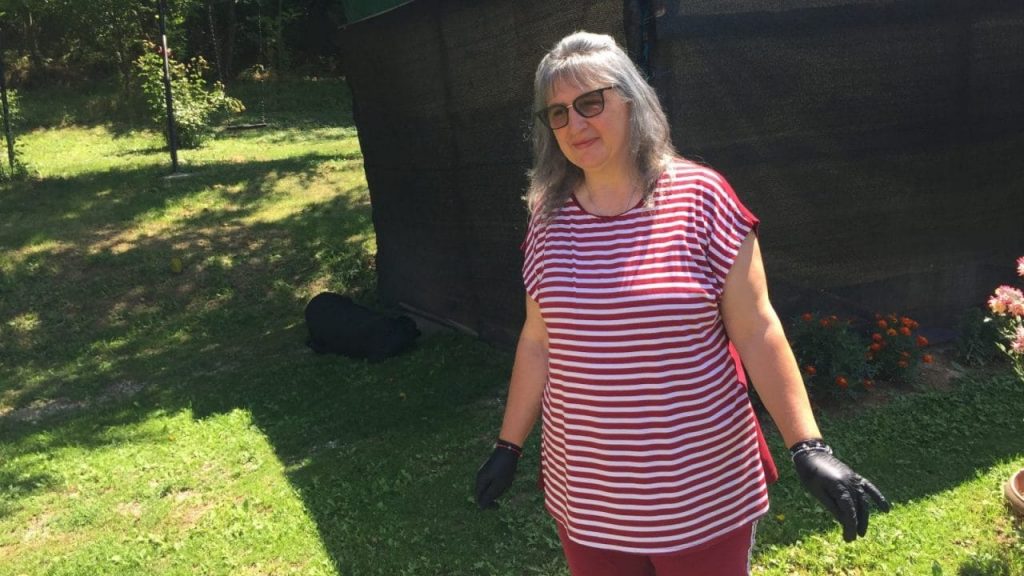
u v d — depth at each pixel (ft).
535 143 6.41
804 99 16.30
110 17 63.00
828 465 5.43
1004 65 18.19
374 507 13.41
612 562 6.00
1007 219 19.17
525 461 14.73
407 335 22.31
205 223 35.60
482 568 11.34
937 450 13.69
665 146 5.95
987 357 17.63
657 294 5.49
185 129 52.49
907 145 17.56
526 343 6.67
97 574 12.16
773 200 16.56
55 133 57.62
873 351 16.58
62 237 33.47
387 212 26.78
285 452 16.40
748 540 6.02
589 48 5.88
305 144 54.34
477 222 21.39
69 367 24.75
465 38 19.71
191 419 19.01
